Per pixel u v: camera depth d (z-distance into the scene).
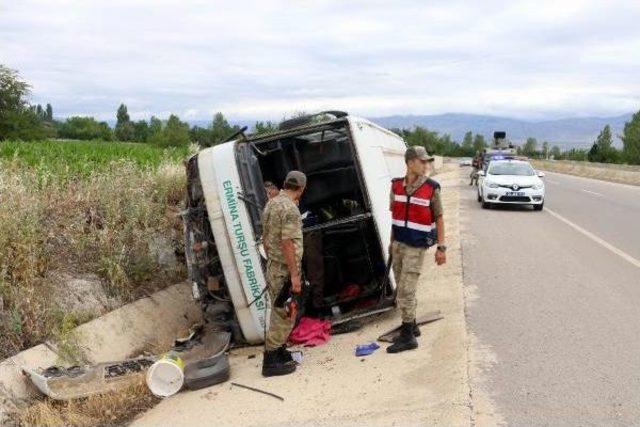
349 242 8.89
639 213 18.66
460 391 5.23
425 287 9.34
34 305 7.11
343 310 8.43
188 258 8.23
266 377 6.40
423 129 88.00
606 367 5.73
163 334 8.54
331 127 7.97
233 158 7.51
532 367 5.79
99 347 7.43
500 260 10.98
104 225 9.41
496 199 19.67
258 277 7.38
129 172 11.98
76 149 23.27
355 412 5.19
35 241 7.66
